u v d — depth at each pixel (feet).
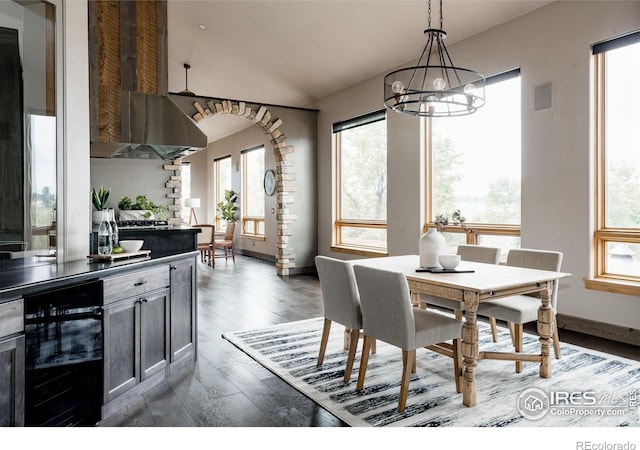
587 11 12.57
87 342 7.47
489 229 15.71
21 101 8.71
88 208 9.86
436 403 8.48
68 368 7.11
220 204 36.52
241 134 34.37
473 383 8.33
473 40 15.93
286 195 24.49
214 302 17.67
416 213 18.43
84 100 9.76
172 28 18.51
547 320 9.56
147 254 9.95
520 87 14.42
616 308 12.13
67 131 9.30
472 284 8.60
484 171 16.05
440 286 9.04
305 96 24.89
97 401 7.70
